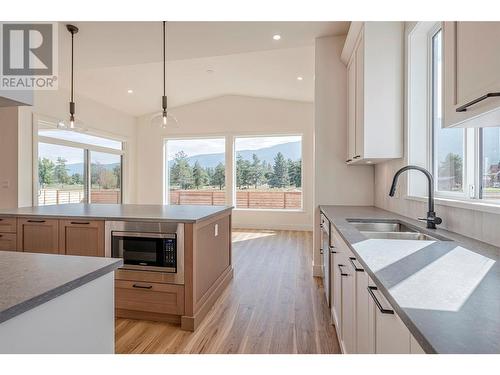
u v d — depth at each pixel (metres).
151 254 2.45
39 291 0.85
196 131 7.39
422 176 2.42
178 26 3.04
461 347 0.58
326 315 2.57
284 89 6.23
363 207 3.36
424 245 1.43
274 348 2.06
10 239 2.73
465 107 1.12
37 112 4.88
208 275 2.76
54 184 5.38
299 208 7.05
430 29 2.36
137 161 7.69
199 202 7.54
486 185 1.67
